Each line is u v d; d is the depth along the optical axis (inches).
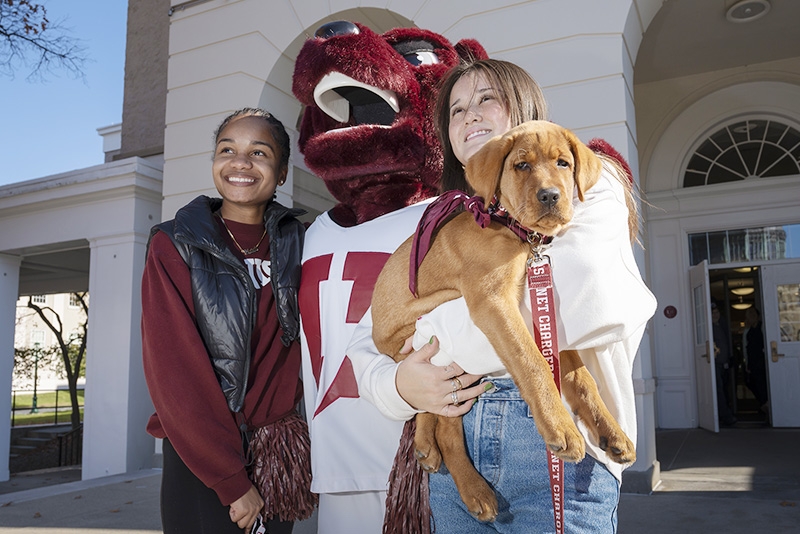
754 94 352.8
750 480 210.1
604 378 53.6
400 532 61.0
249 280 75.3
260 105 261.6
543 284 48.7
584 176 50.1
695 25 307.4
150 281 73.7
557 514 46.3
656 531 154.9
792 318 348.8
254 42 264.8
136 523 172.6
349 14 249.9
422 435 55.0
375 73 80.5
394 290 60.1
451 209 56.7
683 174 370.0
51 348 960.3
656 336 366.0
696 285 350.9
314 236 84.5
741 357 511.2
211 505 69.7
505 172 50.4
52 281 483.5
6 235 351.6
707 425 342.0
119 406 296.0
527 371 45.4
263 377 76.8
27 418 866.1
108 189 314.3
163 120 367.6
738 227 354.3
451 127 66.2
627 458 47.1
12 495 215.6
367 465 73.0
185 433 68.3
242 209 83.1
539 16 210.7
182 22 279.3
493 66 64.2
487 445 51.7
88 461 299.1
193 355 70.6
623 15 200.1
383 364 58.4
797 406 348.5
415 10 233.3
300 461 76.4
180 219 75.7
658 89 373.1
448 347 51.4
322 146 84.5
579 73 202.8
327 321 77.0
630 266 52.9
